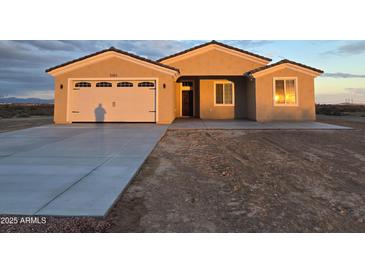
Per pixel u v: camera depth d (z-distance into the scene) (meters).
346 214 3.39
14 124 15.41
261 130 11.39
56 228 2.85
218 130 11.40
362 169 5.49
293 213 3.39
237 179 4.78
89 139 8.56
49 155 6.22
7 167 5.13
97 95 14.04
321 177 4.95
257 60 16.28
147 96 14.03
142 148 7.16
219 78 17.75
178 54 16.12
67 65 13.76
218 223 3.08
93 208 3.25
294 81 14.84
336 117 21.02
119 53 13.77
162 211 3.36
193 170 5.32
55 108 13.91
